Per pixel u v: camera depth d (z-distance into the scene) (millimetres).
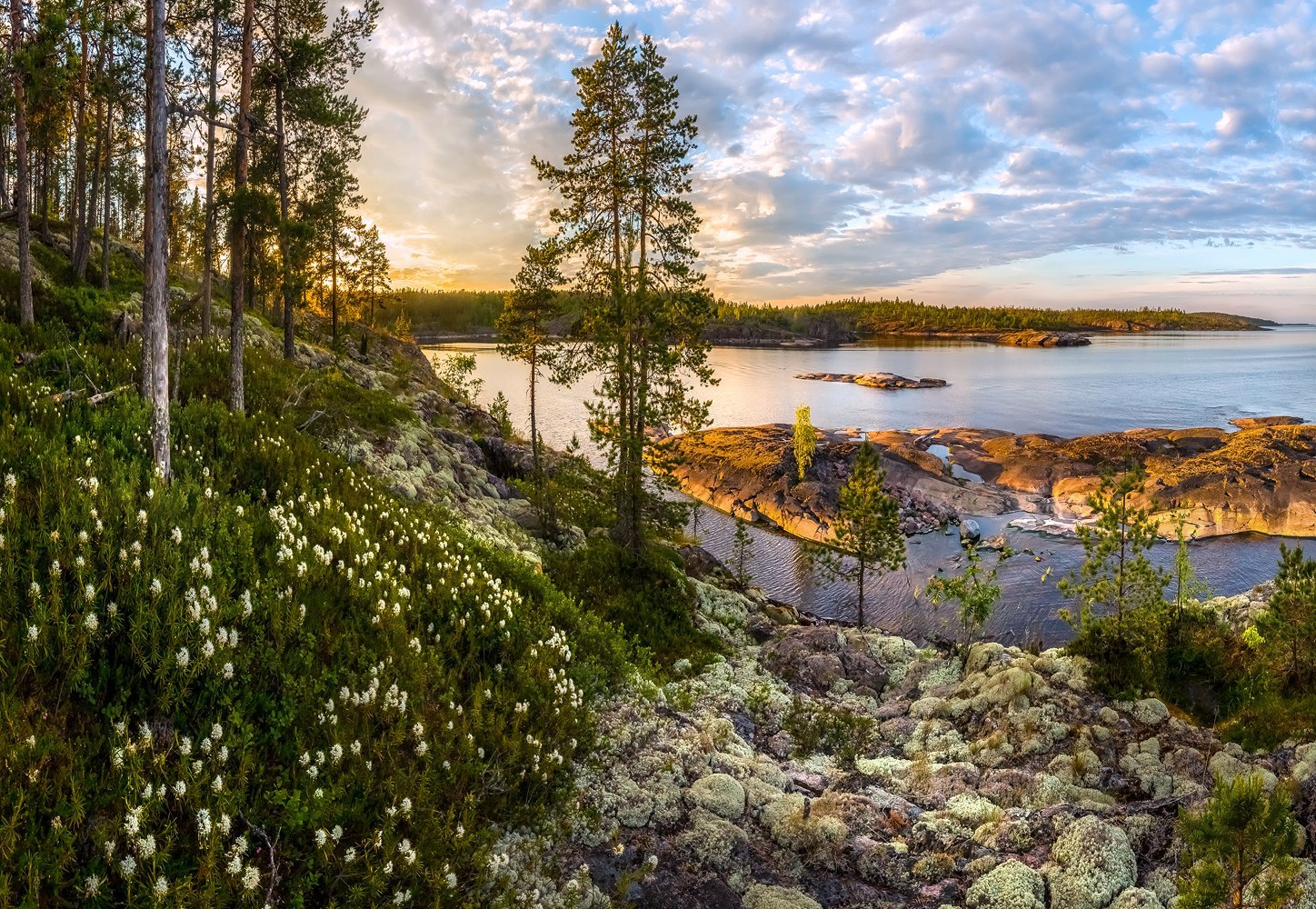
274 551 9242
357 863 5945
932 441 68250
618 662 12328
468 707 8789
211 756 5895
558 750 8586
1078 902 6996
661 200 22094
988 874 7453
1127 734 11922
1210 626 16594
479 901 6301
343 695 7242
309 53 22094
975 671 15727
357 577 9750
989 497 52688
